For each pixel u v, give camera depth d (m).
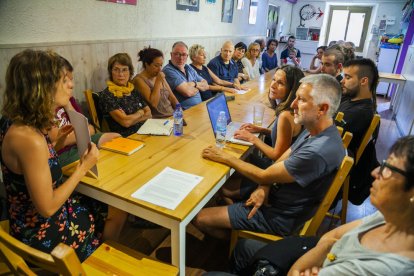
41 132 1.05
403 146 0.67
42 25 2.03
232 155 1.57
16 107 0.99
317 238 1.12
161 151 1.60
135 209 1.15
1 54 1.80
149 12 3.06
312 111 1.24
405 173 0.64
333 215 2.17
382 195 0.69
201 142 1.75
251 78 4.67
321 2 7.95
